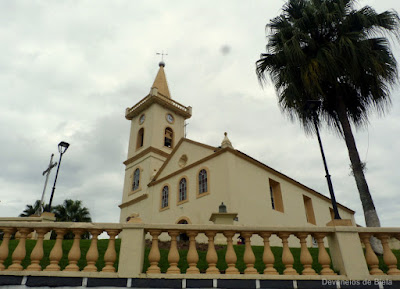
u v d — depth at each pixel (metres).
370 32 10.32
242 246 10.80
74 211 35.22
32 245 9.12
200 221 18.81
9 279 5.11
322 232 5.87
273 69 11.52
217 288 5.18
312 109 8.73
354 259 5.57
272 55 11.71
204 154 21.27
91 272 5.21
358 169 9.86
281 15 12.05
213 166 19.72
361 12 10.54
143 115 33.12
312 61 10.27
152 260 5.48
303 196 25.72
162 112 32.19
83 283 5.11
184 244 11.33
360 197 9.58
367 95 10.80
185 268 7.23
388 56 10.05
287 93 10.91
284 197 22.47
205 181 20.00
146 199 25.48
